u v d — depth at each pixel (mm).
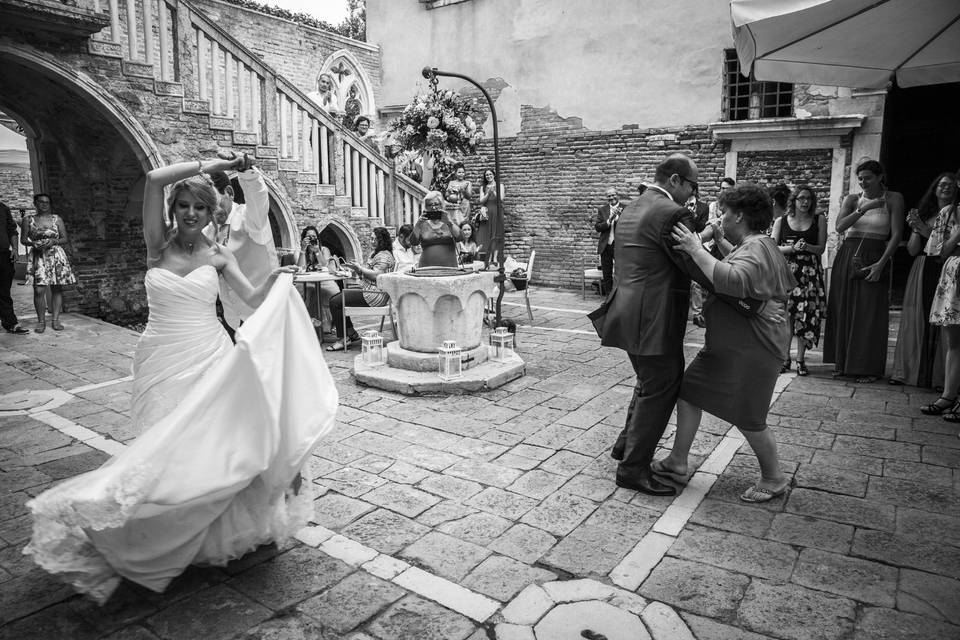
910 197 13367
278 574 3105
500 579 3062
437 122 12125
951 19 4797
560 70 12484
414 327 6375
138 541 2746
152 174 3047
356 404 5633
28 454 4582
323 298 8266
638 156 11812
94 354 7398
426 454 4551
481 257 11836
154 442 2596
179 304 3082
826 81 5969
